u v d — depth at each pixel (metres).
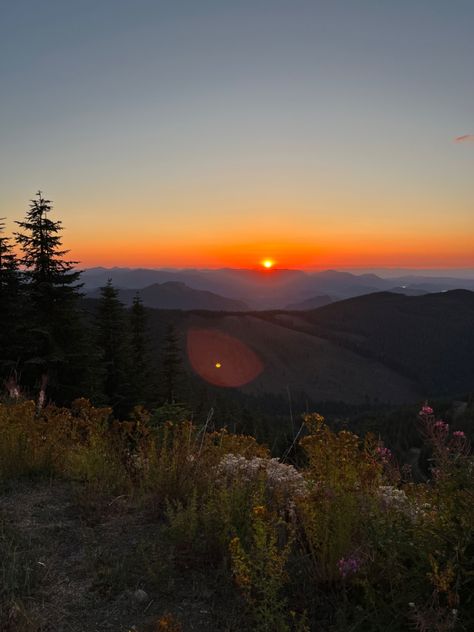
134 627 2.99
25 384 24.00
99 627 3.00
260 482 4.36
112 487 5.34
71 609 3.17
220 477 5.09
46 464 6.12
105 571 3.57
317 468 3.93
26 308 24.59
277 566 3.05
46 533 4.29
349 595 3.31
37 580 3.43
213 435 6.09
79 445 6.50
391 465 4.67
